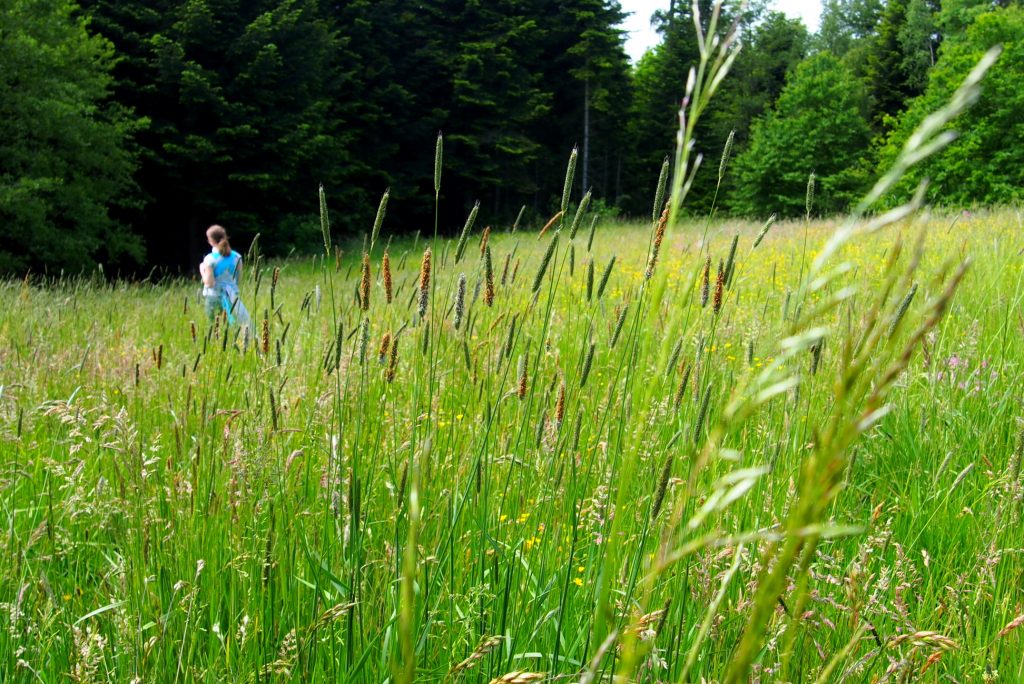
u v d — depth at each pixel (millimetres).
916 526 2938
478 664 2053
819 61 41875
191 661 2164
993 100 28422
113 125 23578
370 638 2164
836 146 40500
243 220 29812
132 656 2070
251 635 2193
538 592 2232
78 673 1920
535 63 42312
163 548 2508
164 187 29000
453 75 39531
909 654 1838
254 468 2738
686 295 829
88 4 27078
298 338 4449
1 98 20328
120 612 2158
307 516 2748
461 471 2654
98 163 22172
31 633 2195
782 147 41531
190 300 10031
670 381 3146
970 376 3977
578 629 2232
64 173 21594
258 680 1992
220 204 29016
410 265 12766
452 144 40000
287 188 30266
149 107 28359
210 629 2309
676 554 717
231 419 3049
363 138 37844
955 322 4758
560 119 45562
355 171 35656
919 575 2525
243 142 29297
